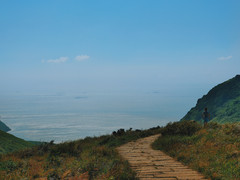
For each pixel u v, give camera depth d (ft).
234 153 33.88
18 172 28.81
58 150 42.32
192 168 31.53
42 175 27.12
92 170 27.61
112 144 59.62
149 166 32.89
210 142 42.01
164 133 61.21
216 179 26.81
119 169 27.45
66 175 26.27
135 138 69.36
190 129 57.06
